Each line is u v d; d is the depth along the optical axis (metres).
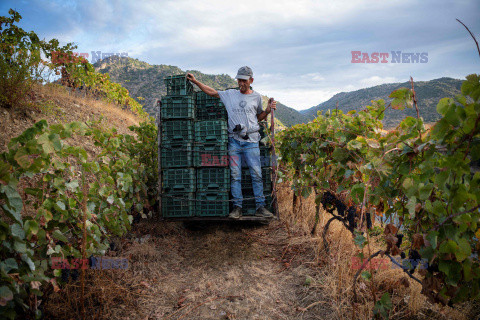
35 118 4.82
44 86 6.24
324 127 3.40
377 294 2.82
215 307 2.81
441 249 1.91
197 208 4.16
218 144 4.11
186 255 3.91
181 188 4.11
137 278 3.18
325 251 3.67
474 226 1.83
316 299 2.90
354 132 3.04
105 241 3.29
